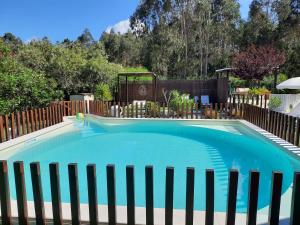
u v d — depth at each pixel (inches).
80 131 408.5
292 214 87.9
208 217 94.5
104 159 279.9
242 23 1478.8
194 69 1486.2
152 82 684.1
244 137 330.6
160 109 497.0
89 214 102.0
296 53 1046.4
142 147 324.8
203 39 1465.3
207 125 396.8
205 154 293.0
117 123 432.8
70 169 100.3
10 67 407.2
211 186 92.7
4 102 324.8
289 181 197.6
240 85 1033.5
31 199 181.8
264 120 309.6
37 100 383.6
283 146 232.5
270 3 1403.8
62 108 418.9
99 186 206.8
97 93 658.2
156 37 1441.9
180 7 1400.1
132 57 1963.6
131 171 98.0
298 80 419.5
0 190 106.2
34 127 325.1
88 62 704.4
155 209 113.3
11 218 109.0
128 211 100.8
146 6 1459.2
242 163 261.0
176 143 341.1
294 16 1298.0
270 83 886.4
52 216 109.9
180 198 183.9
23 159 275.1
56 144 344.5
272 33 1322.6
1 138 264.8
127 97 648.4
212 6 1466.5
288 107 489.4
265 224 101.7
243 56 788.0
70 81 676.1
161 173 235.9
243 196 180.4
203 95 678.5
